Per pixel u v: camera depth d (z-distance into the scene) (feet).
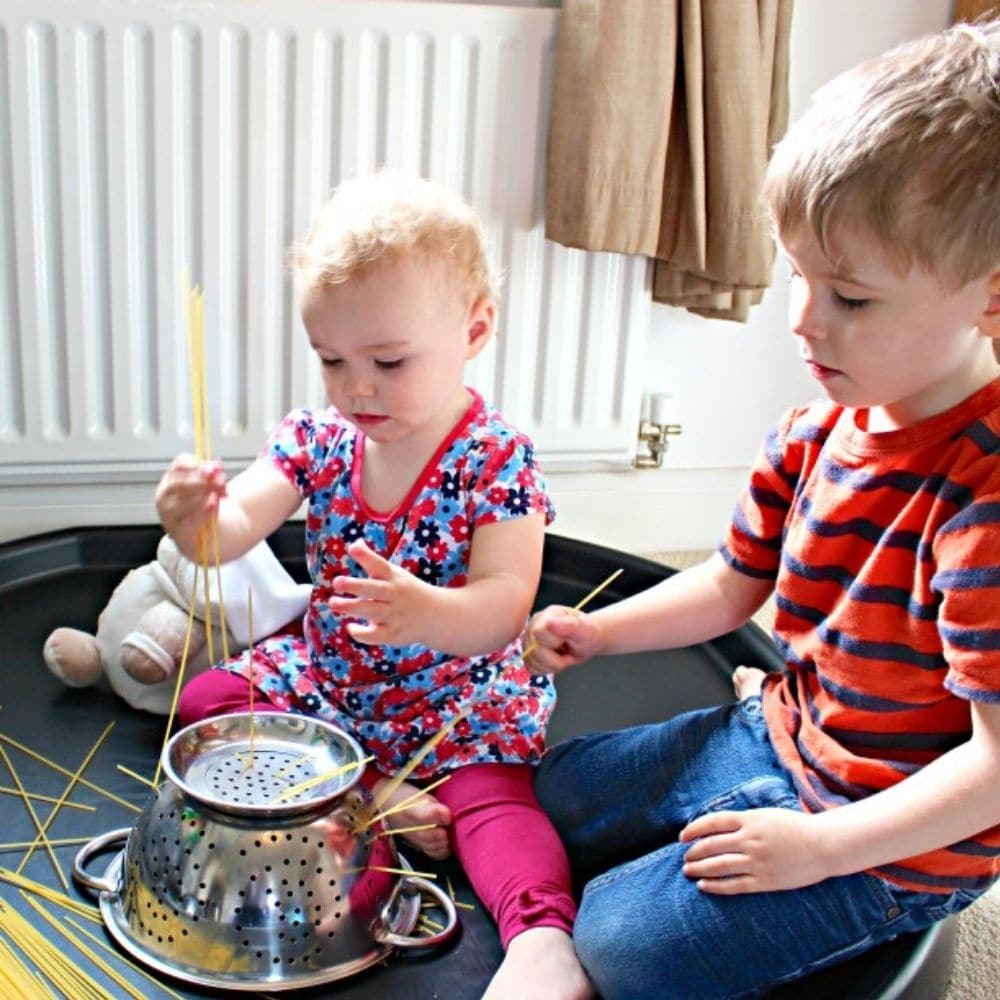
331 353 3.58
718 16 5.40
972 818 2.88
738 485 6.87
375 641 3.46
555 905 3.41
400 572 3.48
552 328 5.93
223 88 5.29
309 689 4.09
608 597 5.65
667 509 6.78
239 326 5.65
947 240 2.79
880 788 3.15
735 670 5.00
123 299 5.47
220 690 4.10
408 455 3.93
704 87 5.50
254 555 4.51
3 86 5.08
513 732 3.92
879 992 3.12
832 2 6.23
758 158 5.53
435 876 3.61
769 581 3.80
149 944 3.29
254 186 5.44
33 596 5.32
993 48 3.00
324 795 3.32
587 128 5.34
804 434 3.57
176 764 3.46
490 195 5.65
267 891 3.21
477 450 3.90
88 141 5.25
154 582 4.62
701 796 3.50
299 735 3.67
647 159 5.42
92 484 5.92
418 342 3.55
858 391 3.03
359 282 3.48
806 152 2.93
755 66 5.48
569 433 6.16
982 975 3.72
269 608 4.50
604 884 3.34
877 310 2.90
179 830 3.29
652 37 5.30
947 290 2.86
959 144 2.79
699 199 5.52
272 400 5.78
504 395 5.98
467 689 3.95
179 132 5.32
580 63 5.33
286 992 3.22
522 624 3.75
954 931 3.47
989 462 2.97
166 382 5.62
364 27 5.31
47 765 4.17
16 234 5.27
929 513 3.06
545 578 5.76
